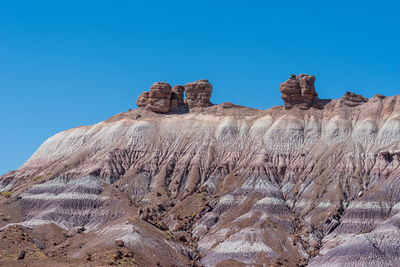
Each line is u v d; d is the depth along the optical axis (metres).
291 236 170.38
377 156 198.88
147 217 179.25
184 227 183.38
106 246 153.62
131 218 174.00
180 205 194.12
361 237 157.00
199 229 181.62
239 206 189.38
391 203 178.38
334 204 183.50
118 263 143.38
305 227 175.88
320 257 157.25
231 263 159.12
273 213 182.75
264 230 170.12
